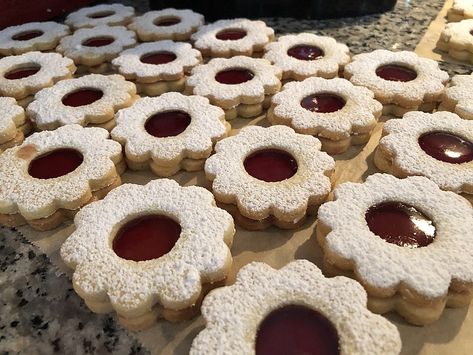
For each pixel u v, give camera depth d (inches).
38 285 5.3
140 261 5.0
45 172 6.5
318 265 5.4
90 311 5.0
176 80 8.6
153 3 11.4
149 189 5.8
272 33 9.8
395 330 4.1
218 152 6.6
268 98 8.1
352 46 9.7
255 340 4.2
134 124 7.2
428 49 9.6
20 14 10.7
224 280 5.0
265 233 5.9
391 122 7.1
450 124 6.9
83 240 5.2
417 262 4.8
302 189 5.9
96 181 6.2
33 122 7.7
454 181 5.9
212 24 10.2
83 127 7.4
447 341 4.6
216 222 5.3
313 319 4.4
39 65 9.0
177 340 4.7
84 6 11.9
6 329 4.9
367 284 4.7
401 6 11.4
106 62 9.4
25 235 6.0
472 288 4.7
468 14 10.2
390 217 5.4
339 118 7.1
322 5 10.6
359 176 6.7
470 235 5.1
